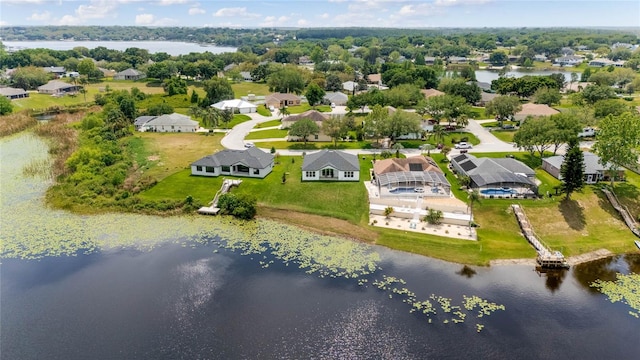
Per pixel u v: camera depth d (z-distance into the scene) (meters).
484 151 119.69
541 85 193.38
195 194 92.25
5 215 84.12
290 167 108.38
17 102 191.00
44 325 52.78
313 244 74.81
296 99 199.50
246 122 163.25
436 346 49.84
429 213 80.75
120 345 49.47
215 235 77.50
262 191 94.06
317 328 52.69
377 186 96.25
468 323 54.06
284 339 50.72
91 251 71.19
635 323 54.78
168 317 54.44
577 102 173.75
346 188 95.31
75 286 61.00
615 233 78.81
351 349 49.22
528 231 77.62
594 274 66.75
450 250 72.38
